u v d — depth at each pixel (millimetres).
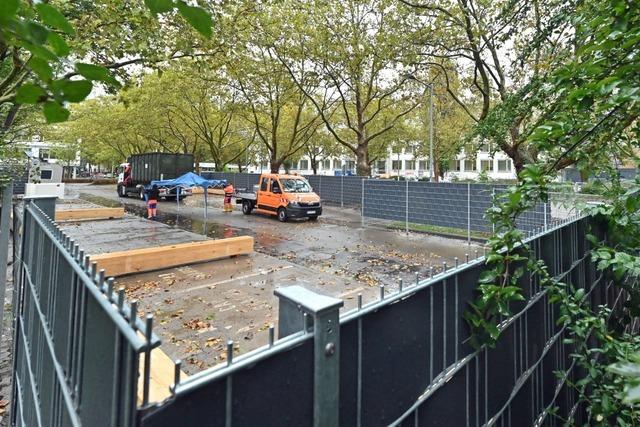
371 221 15086
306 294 1220
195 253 8078
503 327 2178
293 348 1057
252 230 13039
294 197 15023
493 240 2135
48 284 1951
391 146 39188
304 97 21719
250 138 34219
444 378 1760
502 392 2232
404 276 7379
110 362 925
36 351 2115
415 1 11898
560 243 3287
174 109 27531
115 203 21016
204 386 862
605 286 4410
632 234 3238
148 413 792
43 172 16812
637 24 1738
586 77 1950
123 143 37219
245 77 18156
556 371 2875
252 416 958
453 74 16219
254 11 9008
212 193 29438
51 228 2188
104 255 6984
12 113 7438
